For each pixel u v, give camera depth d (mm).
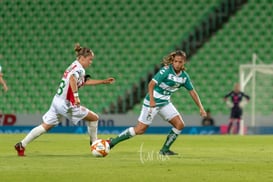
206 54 100312
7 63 104125
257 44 100250
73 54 104000
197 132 89625
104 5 105938
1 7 107562
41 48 104500
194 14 103375
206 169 33406
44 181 27734
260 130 91188
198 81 98500
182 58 42031
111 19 105125
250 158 41812
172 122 43812
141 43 102938
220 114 90750
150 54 102125
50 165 35344
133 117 90938
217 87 97750
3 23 106438
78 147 54312
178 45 102125
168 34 102938
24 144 42500
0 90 101875
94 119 44250
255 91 93625
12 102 101438
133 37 103625
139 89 99125
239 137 76562
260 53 99750
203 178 29078
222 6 102875
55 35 105125
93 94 99125
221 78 98500
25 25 106000
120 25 104625
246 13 101938
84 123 89625
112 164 35969
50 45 104625
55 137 73938
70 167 34094
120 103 98750
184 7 104000
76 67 42062
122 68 101500
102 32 104500
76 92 42062
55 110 42812
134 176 29641
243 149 52750
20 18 106438
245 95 86938
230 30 101375
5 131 93125
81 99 99125
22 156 42219
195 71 99375
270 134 89688
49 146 55781
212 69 99188
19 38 105312
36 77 102750
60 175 29984
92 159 39750
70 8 106250
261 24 101125
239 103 86875
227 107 95625
